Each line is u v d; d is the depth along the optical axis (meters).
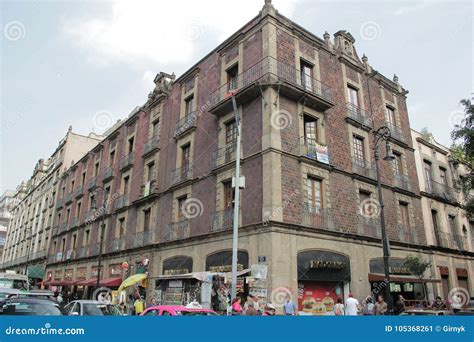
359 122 21.38
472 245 27.55
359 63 23.80
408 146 24.77
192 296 14.91
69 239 36.81
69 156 45.19
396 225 21.28
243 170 17.28
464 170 29.64
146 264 22.16
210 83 21.72
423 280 19.33
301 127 17.91
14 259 54.66
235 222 13.16
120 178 29.41
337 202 18.22
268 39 18.03
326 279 16.23
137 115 29.45
